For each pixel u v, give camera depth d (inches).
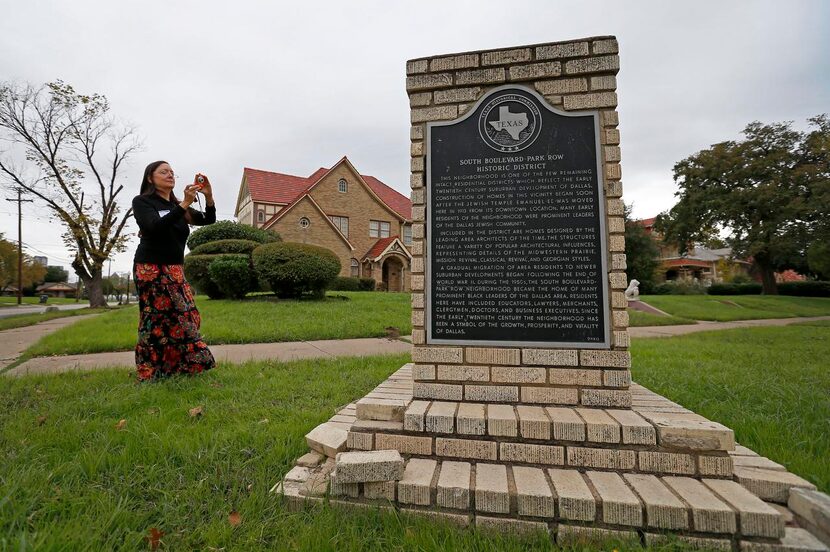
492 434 81.9
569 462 77.9
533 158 98.0
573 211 95.5
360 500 73.7
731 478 73.4
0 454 86.9
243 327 294.4
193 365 151.6
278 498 75.0
